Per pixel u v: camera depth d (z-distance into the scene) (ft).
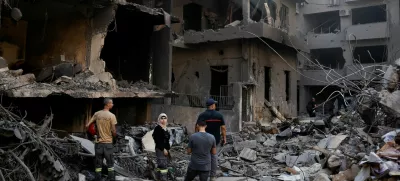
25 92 24.11
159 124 22.72
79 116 33.60
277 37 55.21
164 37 48.32
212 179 21.56
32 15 36.91
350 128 34.50
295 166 27.71
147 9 37.55
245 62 54.65
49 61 37.01
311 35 86.53
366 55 85.30
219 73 61.98
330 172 24.67
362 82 30.53
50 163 18.67
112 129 21.31
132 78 44.75
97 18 34.68
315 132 40.45
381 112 30.83
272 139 40.27
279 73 62.28
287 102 66.03
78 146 23.22
